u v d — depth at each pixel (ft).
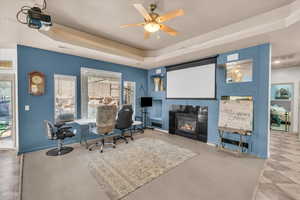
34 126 11.34
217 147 12.39
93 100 14.70
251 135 10.85
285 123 18.44
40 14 6.15
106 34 11.55
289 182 7.29
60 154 10.57
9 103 12.15
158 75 19.38
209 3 7.49
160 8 7.97
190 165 9.05
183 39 12.44
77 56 13.53
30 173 7.93
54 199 5.96
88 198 6.02
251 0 7.20
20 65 10.65
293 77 17.72
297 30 8.00
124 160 9.61
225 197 6.16
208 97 13.57
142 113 19.52
